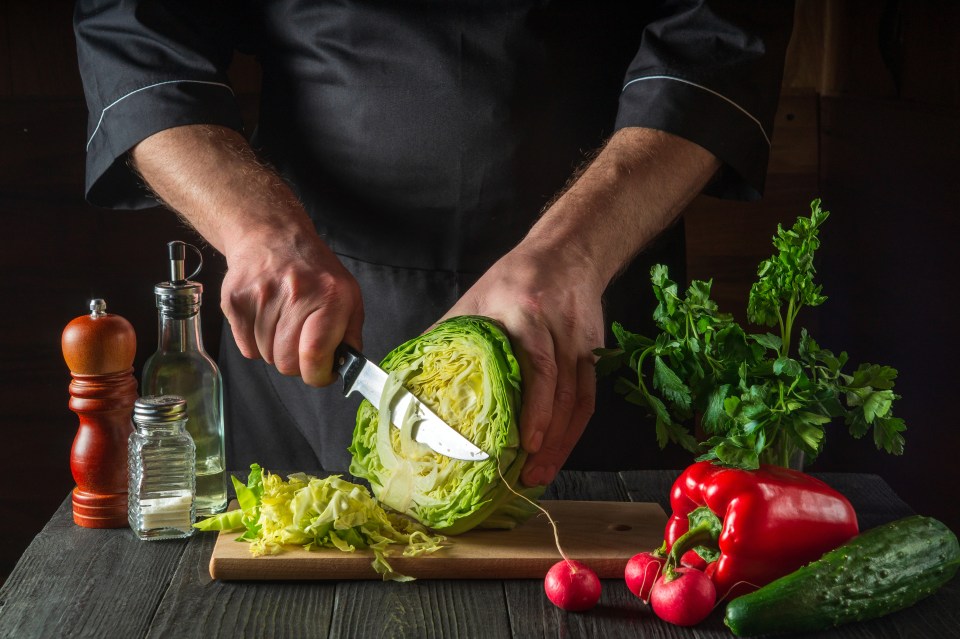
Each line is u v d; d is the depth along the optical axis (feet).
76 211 6.30
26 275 6.31
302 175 4.94
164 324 3.94
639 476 4.49
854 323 6.65
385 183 4.79
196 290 3.93
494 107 4.62
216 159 4.34
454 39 4.58
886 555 3.21
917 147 5.85
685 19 4.57
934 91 5.85
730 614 3.10
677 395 3.55
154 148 4.44
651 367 4.97
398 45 4.62
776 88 4.67
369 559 3.47
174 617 3.22
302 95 4.85
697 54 4.52
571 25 4.65
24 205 6.26
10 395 6.39
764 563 3.31
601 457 4.97
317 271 3.84
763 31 4.58
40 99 6.22
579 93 4.74
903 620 3.27
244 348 3.97
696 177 4.47
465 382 3.75
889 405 3.45
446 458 3.72
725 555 3.32
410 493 3.77
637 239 4.22
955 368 5.51
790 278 3.57
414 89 4.64
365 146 4.75
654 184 4.28
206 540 3.76
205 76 4.57
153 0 4.62
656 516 3.94
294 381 5.12
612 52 4.78
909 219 5.96
